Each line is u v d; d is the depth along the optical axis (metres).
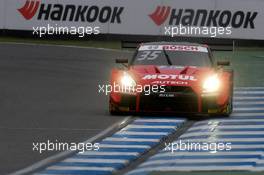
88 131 44.44
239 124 47.62
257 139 41.91
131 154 37.12
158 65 52.56
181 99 49.25
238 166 33.88
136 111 50.03
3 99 59.31
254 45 122.94
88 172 32.72
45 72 80.19
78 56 100.25
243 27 122.56
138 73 50.94
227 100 50.28
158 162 35.19
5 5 124.12
